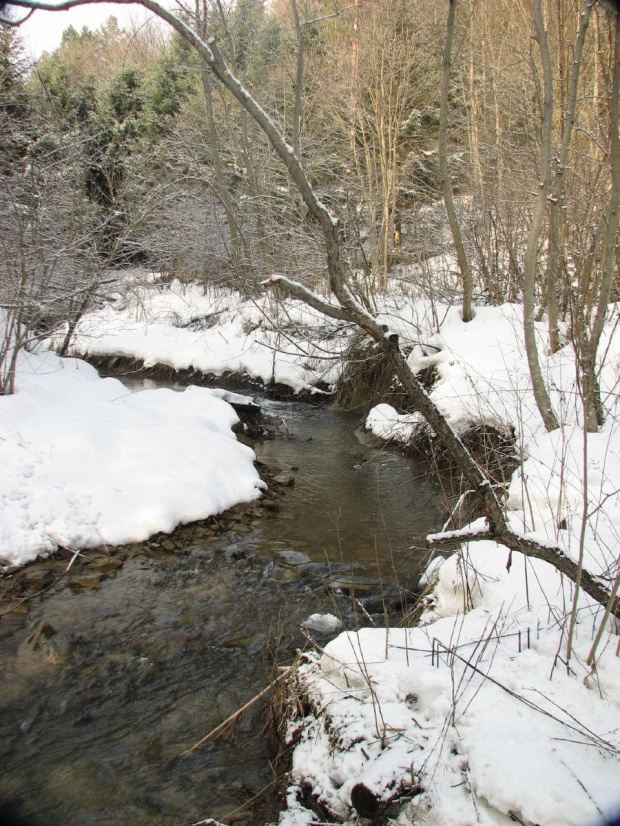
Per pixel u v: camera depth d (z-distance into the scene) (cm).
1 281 870
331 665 343
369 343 1135
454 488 754
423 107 1853
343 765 280
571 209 752
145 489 641
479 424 798
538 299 1071
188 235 1805
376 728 285
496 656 311
